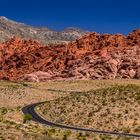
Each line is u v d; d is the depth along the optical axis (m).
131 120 79.00
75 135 62.75
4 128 51.47
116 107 89.56
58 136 58.16
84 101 102.62
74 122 84.88
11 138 43.25
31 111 110.88
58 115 95.88
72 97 114.25
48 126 76.12
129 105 89.25
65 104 105.25
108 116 84.06
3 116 94.50
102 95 105.19
